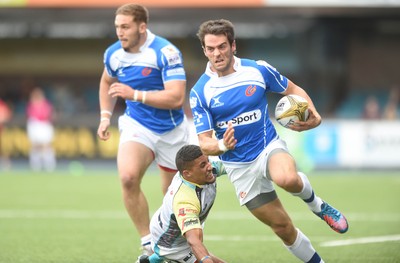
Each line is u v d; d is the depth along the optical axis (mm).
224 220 41469
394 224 39500
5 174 70562
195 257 24078
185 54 97875
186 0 80812
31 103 76375
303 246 24578
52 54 101500
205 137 23625
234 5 80812
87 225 39594
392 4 80000
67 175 69438
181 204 22969
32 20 83812
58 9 82875
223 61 23062
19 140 79750
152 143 28625
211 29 22906
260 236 35812
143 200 27797
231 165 24359
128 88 27500
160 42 28469
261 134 23984
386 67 94562
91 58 101250
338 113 88938
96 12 82625
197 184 23266
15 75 102188
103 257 30312
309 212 44781
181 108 29016
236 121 23828
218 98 23703
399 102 91562
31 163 78812
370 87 95062
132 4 28047
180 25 85438
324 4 80562
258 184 24172
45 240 34594
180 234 23859
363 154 74500
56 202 49656
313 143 74562
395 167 74250
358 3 80250
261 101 23984
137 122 28672
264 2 80562
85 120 78812
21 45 101500
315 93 88562
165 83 28031
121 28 27781
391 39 94125
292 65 97312
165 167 29266
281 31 90312
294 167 23062
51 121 78625
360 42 94250
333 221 23844
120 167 27828
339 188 58344
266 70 24016
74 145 78875
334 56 88125
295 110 23922
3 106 79875
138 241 34406
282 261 29344
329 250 31578
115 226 39188
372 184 61406
